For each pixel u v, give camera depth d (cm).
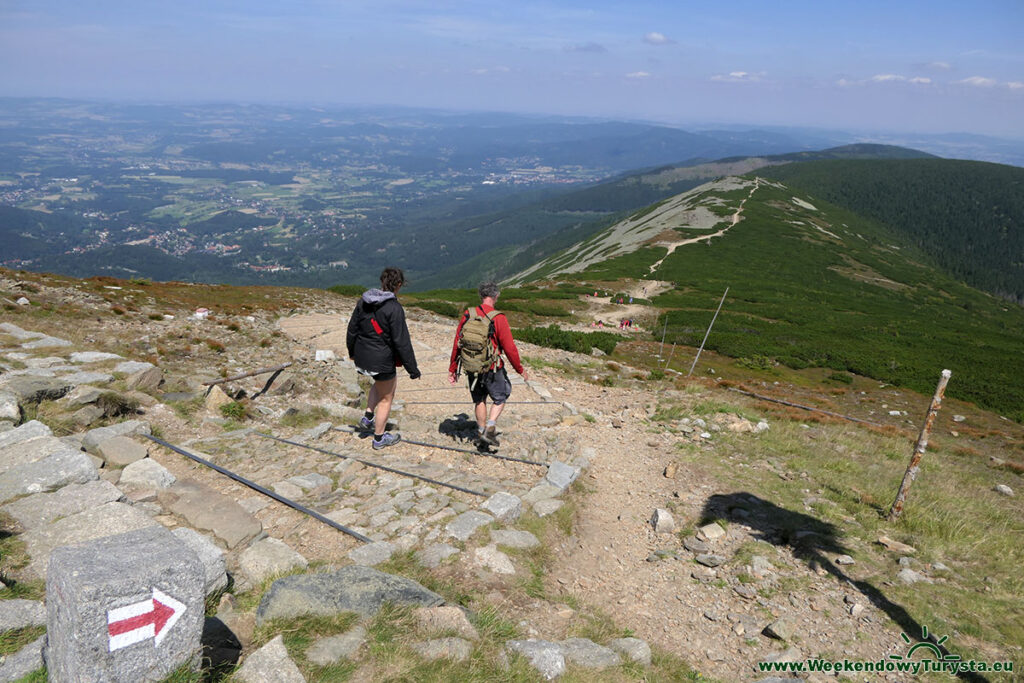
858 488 864
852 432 1400
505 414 1037
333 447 742
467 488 620
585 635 450
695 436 1043
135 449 606
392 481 625
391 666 312
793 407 1727
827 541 656
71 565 236
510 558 514
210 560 369
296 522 509
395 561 465
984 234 16975
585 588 530
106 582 228
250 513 513
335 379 1219
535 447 843
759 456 971
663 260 7538
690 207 12000
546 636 432
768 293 5772
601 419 1095
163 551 260
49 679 251
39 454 508
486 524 547
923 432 720
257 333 1652
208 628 324
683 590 556
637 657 429
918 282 8388
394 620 359
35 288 1806
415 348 1599
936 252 16375
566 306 4562
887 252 11069
